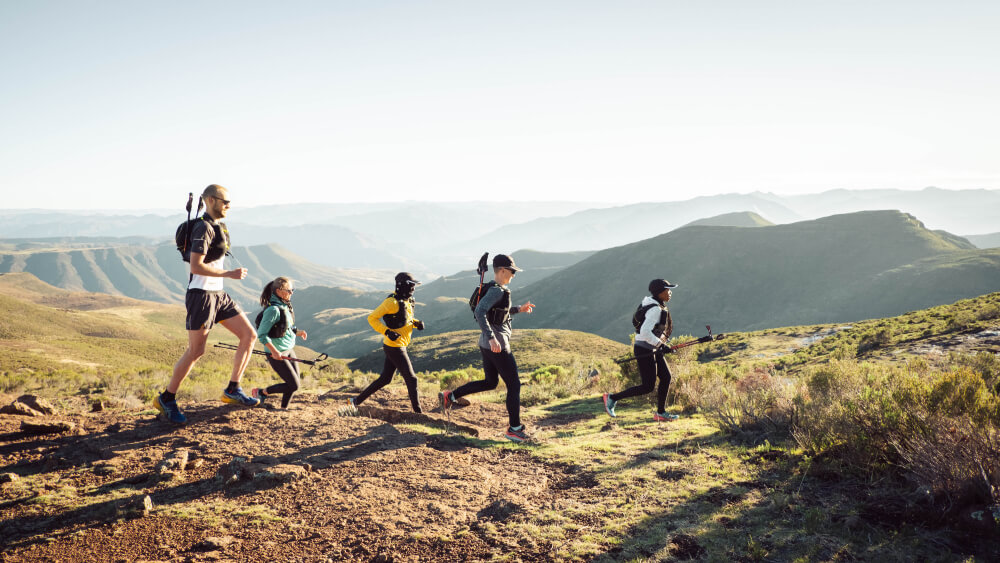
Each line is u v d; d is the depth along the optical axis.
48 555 3.11
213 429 5.56
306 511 3.79
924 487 3.68
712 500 3.96
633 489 4.25
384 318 6.60
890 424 4.45
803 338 34.06
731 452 5.12
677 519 3.66
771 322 179.12
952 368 10.01
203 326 5.20
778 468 4.56
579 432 6.57
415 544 3.34
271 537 3.39
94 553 3.14
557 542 3.34
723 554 3.14
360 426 5.99
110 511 3.71
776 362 25.11
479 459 5.17
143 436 5.30
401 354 6.58
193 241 4.83
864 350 22.80
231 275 5.16
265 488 4.17
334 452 5.05
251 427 5.70
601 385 11.87
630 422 7.12
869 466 4.26
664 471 4.65
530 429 6.65
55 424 5.36
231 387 5.80
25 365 59.16
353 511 3.79
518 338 76.19
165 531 3.44
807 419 5.38
